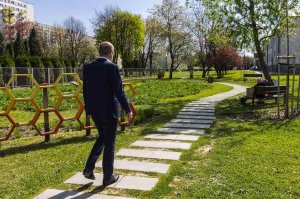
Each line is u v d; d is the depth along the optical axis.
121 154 6.37
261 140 7.34
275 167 5.45
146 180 4.95
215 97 19.02
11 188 4.68
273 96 14.10
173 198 4.31
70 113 13.39
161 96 20.42
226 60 46.38
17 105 15.64
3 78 30.02
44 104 7.61
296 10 16.45
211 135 8.12
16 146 7.14
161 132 8.52
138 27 63.88
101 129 4.84
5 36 75.69
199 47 50.72
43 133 7.52
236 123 9.82
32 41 70.69
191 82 36.09
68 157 6.21
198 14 46.91
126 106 4.69
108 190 4.60
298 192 4.41
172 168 5.47
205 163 5.76
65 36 76.88
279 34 17.55
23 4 127.81
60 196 4.39
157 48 66.56
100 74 4.59
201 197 4.32
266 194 4.36
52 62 43.91
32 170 5.47
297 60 46.16
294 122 9.61
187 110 13.06
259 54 17.78
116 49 63.28
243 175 5.07
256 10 16.77
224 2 17.55
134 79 48.06
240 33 17.50
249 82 34.78
